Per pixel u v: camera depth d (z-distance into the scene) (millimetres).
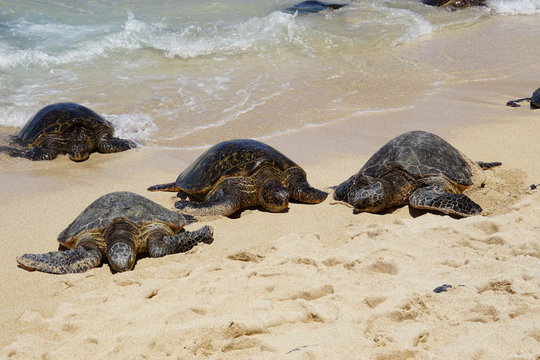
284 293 5055
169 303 5047
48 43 15375
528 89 13359
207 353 4195
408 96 12930
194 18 18266
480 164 8281
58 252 6113
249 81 14055
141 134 10953
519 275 5004
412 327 4320
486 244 5906
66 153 10344
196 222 7203
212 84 13773
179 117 11758
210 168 7766
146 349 4281
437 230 6293
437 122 10984
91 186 8695
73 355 4262
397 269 5426
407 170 7359
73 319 4840
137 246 6344
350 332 4328
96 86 13328
